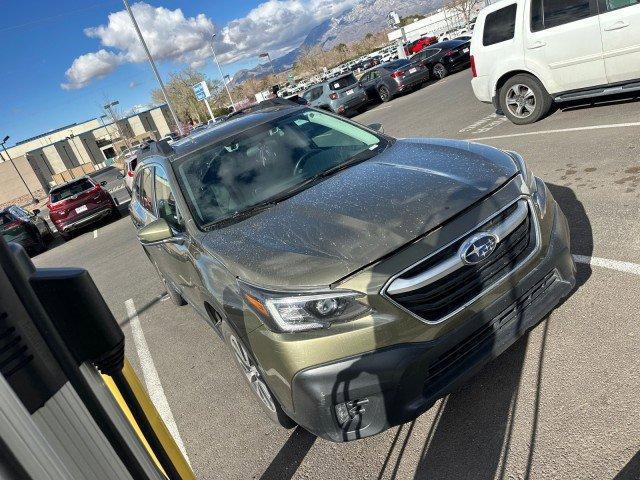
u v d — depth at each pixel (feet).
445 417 8.18
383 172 9.50
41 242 46.32
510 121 27.37
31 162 230.89
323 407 6.98
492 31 24.43
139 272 24.64
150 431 3.58
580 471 6.52
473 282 7.43
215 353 13.19
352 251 7.33
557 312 9.78
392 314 6.95
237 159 11.44
